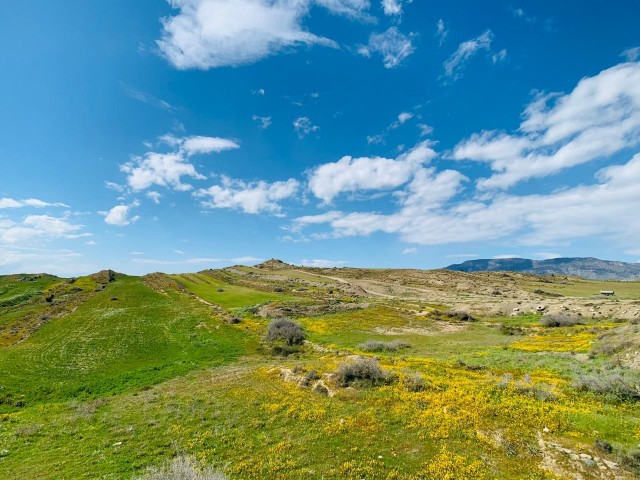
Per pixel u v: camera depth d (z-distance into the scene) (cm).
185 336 6106
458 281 17475
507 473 1520
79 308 8631
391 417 2117
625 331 3906
